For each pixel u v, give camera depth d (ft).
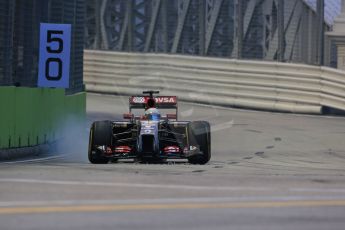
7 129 184.96
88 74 432.66
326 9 383.24
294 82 366.02
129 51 421.59
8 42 220.43
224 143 250.16
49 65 214.69
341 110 361.51
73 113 252.21
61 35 214.28
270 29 377.50
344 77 349.41
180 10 406.62
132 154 155.02
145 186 106.93
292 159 202.49
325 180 119.75
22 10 236.22
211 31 396.57
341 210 87.71
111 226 75.31
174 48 407.44
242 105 379.14
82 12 295.89
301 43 367.45
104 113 330.54
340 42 357.82
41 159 184.85
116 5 428.56
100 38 434.30
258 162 189.16
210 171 138.62
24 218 79.56
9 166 148.05
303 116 354.54
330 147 241.55
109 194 98.22
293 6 368.89
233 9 388.57
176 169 141.18
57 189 102.73
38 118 207.31
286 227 76.13
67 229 73.56
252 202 92.58
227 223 77.82
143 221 78.38
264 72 375.45
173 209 86.48
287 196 98.53
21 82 236.63
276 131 288.51
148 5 416.87
